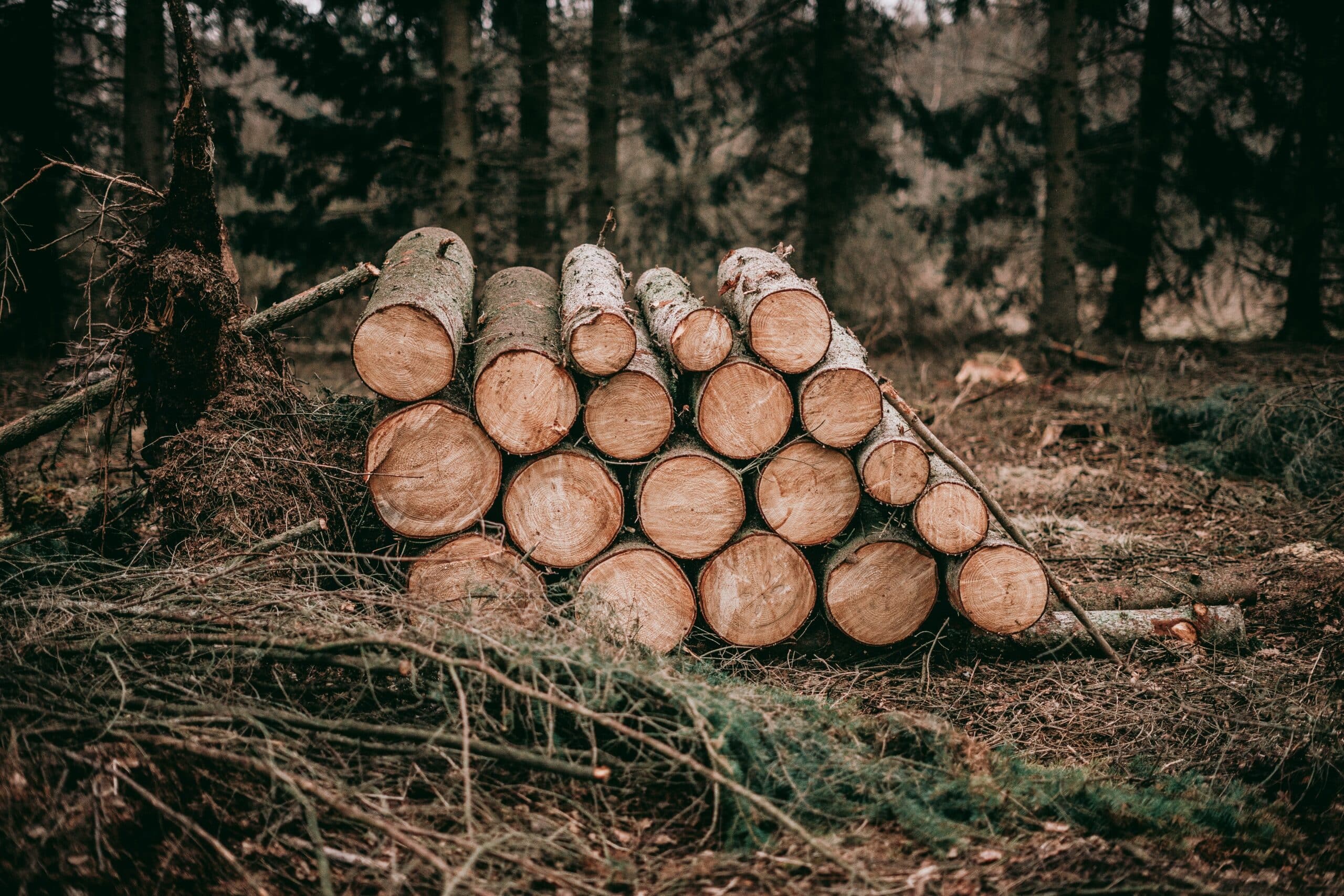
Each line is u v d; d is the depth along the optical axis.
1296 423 6.10
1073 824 2.64
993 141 14.45
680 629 3.54
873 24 13.80
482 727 2.66
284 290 11.96
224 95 11.52
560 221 12.62
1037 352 11.38
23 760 2.23
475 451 3.41
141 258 3.71
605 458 3.53
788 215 14.34
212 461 3.50
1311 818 2.74
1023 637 3.69
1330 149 12.50
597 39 11.48
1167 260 14.27
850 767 2.68
